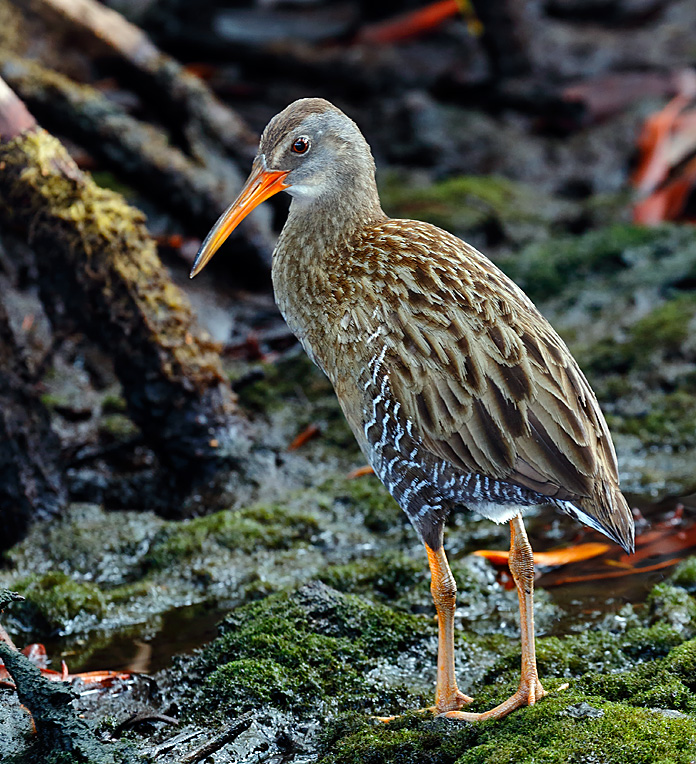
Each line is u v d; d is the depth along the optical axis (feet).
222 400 35.50
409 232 26.66
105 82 51.65
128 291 33.65
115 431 38.04
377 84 59.21
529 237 49.98
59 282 34.14
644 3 66.54
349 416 26.27
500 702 24.91
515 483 24.06
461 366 24.20
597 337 42.09
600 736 22.24
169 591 30.58
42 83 43.78
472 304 24.64
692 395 38.99
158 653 28.04
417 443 24.82
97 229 33.40
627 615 28.35
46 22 44.70
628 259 46.29
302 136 27.40
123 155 44.34
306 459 37.19
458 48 61.00
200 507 34.53
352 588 30.07
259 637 26.76
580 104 57.57
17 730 24.02
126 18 60.85
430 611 29.30
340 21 62.13
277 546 32.50
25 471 33.37
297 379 41.24
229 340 42.96
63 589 30.04
